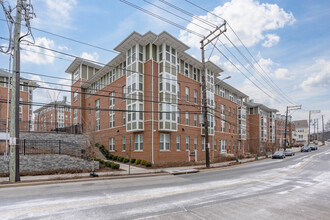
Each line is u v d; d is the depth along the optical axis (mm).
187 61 28922
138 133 24531
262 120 60438
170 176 16016
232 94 44281
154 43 24469
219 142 36375
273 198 8797
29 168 15297
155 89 23734
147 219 6156
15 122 12469
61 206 7391
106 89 31656
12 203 7781
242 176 15594
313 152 48375
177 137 26047
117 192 9805
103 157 28953
